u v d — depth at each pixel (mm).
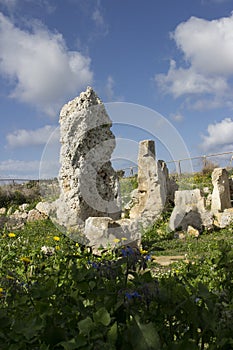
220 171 17453
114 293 2574
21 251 9703
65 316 2557
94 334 2150
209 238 13508
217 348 2373
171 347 2117
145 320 2471
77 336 2143
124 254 2822
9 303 3074
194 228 14742
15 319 2598
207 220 15016
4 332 2449
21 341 2277
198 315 2531
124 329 2312
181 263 8664
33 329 2309
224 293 2992
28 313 2670
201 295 2607
